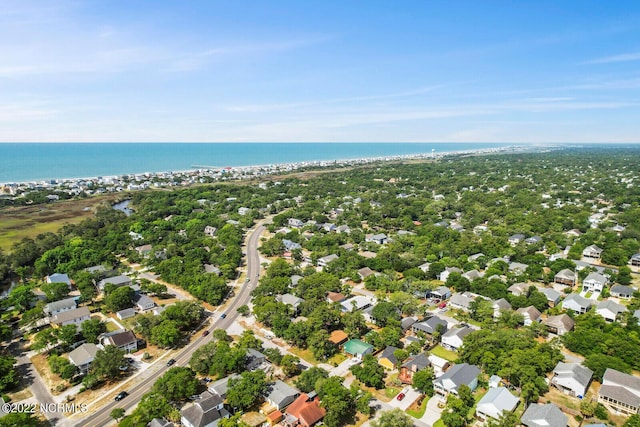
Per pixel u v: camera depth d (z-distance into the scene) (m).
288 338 92.25
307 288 118.12
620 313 102.00
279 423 67.62
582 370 76.69
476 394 73.69
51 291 115.50
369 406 70.81
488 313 102.44
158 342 91.88
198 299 121.38
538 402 72.06
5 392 76.19
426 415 68.88
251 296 124.19
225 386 73.88
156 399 68.75
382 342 89.62
